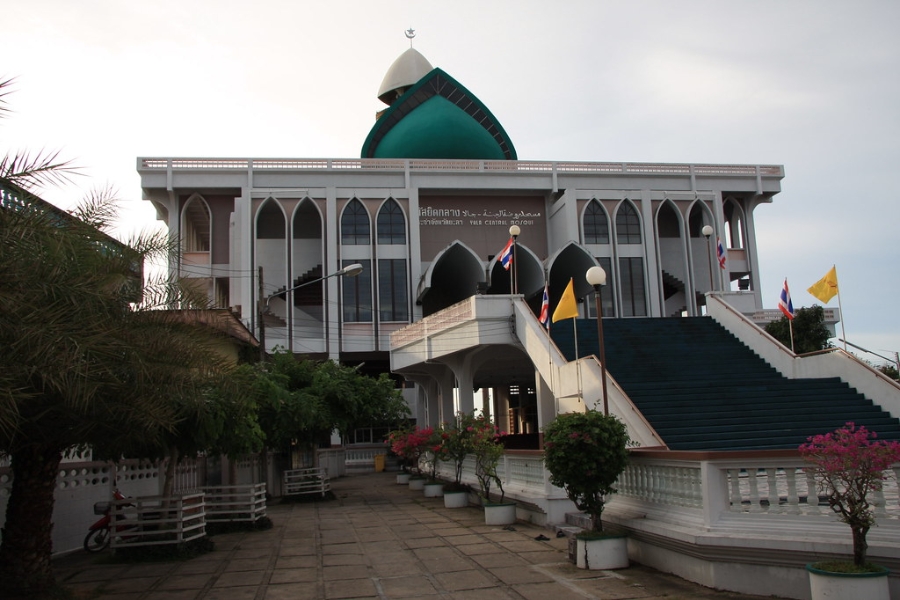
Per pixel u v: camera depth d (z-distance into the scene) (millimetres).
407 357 30688
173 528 12352
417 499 22203
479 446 16078
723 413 16859
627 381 19219
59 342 6770
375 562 11273
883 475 7469
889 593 6996
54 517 12672
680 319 24297
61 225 8008
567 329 23000
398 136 51062
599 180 46781
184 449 12258
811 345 30203
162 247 9758
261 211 43031
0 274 6645
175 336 9188
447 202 46906
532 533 13562
